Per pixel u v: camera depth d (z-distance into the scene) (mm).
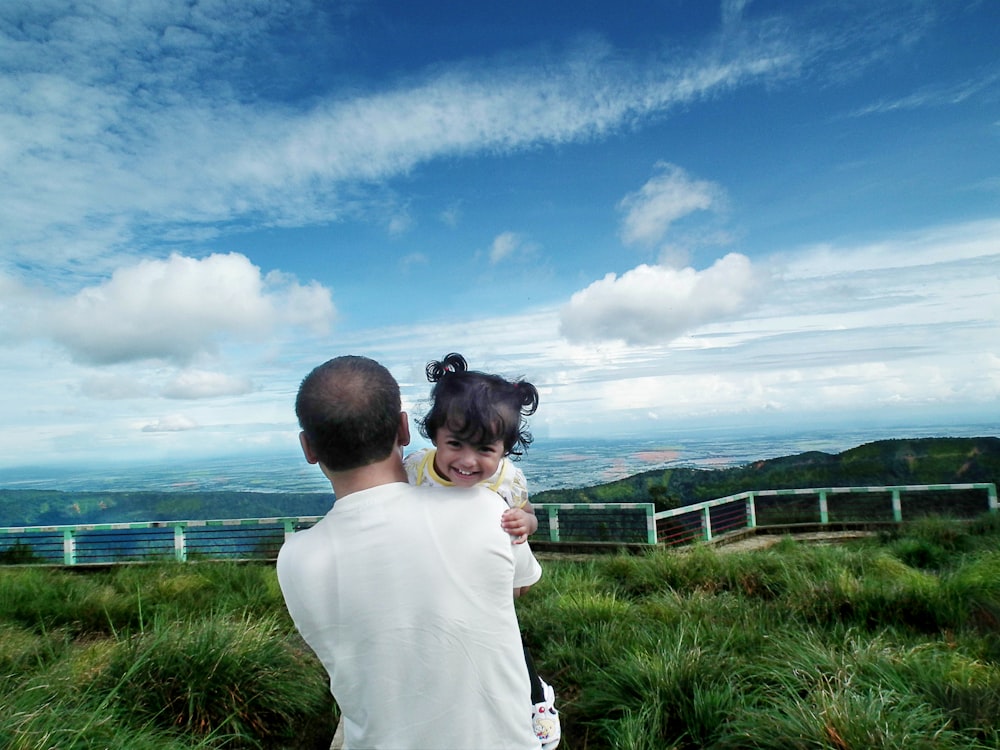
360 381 1314
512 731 1265
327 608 1245
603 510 10656
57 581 6887
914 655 3369
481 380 1688
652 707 3193
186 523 10094
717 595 5824
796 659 3457
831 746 2551
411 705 1210
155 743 2893
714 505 11617
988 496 11695
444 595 1223
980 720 2729
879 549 7910
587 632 4469
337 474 1345
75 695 3172
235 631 3889
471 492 1354
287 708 3539
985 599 4449
